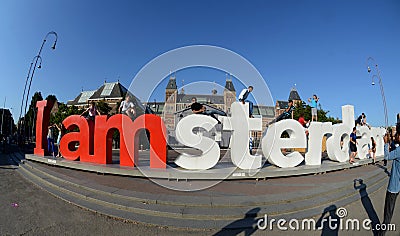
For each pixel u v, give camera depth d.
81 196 5.65
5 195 6.09
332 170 9.16
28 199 5.75
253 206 4.98
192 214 4.48
